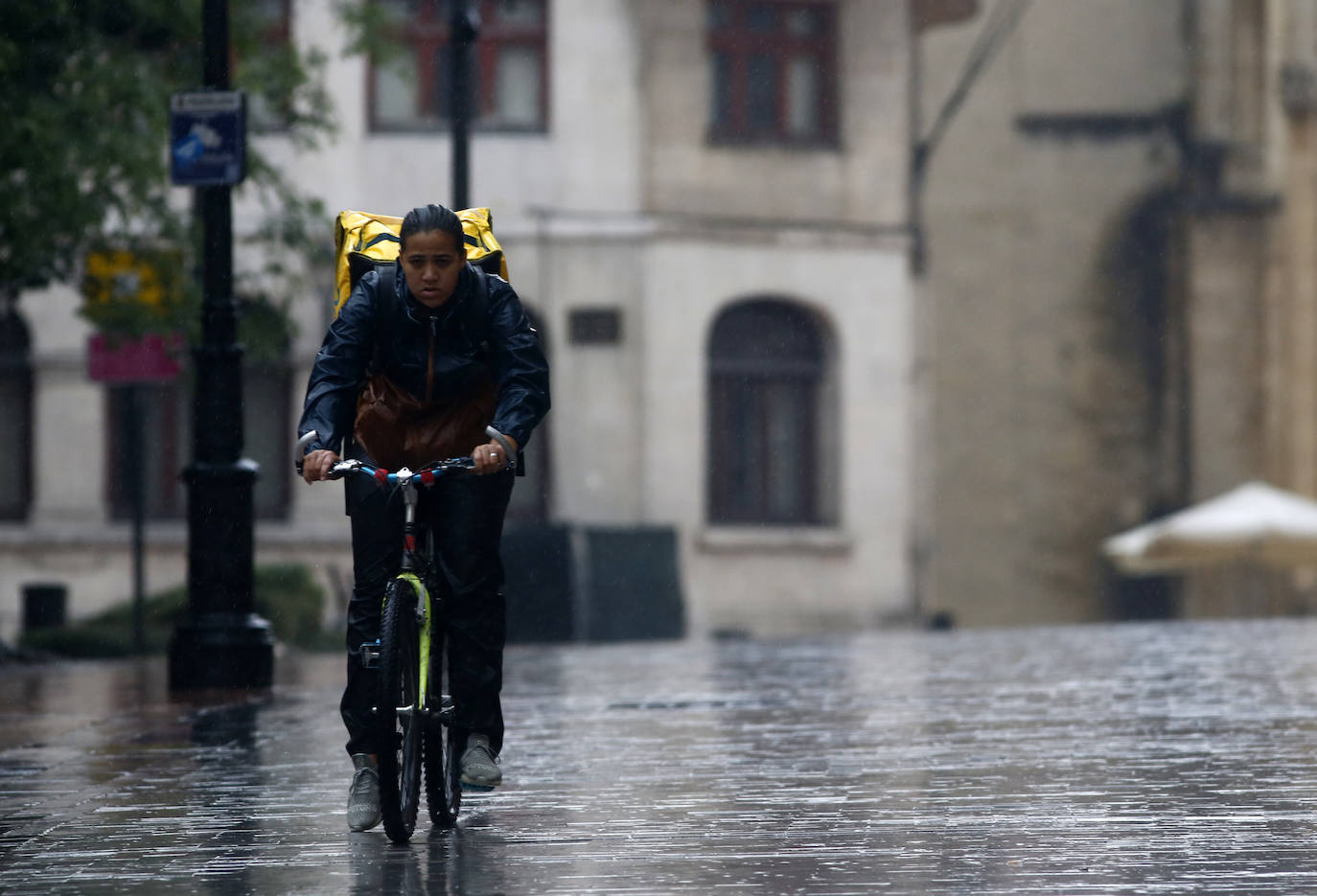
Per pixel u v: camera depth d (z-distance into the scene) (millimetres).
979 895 11383
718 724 22734
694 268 66188
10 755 20375
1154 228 74438
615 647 46188
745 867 12523
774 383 67750
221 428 30266
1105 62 74062
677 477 65750
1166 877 11930
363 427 14320
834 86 68312
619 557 63031
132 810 16031
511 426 13922
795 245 67375
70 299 65562
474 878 12266
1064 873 12102
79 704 26953
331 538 64625
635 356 65688
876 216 68625
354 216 15188
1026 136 73375
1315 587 75000
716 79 67188
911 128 69250
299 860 13164
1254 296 74750
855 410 67938
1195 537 66312
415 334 14180
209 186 30203
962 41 71438
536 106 66375
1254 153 74562
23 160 37781
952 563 72500
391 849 13547
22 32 37938
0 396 66438
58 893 12070
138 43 42219
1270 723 21641
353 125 65438
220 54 30328
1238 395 74750
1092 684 27469
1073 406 73875
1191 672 29469
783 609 66750
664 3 66250
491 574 14516
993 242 72750
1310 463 75188
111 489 65812
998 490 72938
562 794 16422
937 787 16516
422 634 14141
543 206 65938
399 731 13719
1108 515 74125
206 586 30125
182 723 24016
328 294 64750
